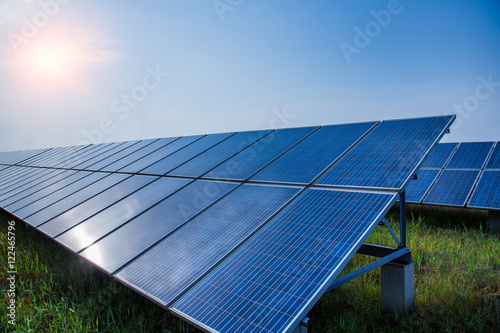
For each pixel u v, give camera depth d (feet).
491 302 15.71
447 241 25.38
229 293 10.72
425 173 38.86
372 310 15.52
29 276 21.39
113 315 16.08
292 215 13.74
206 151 26.09
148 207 19.16
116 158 35.50
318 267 10.57
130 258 14.60
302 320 9.92
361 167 15.61
